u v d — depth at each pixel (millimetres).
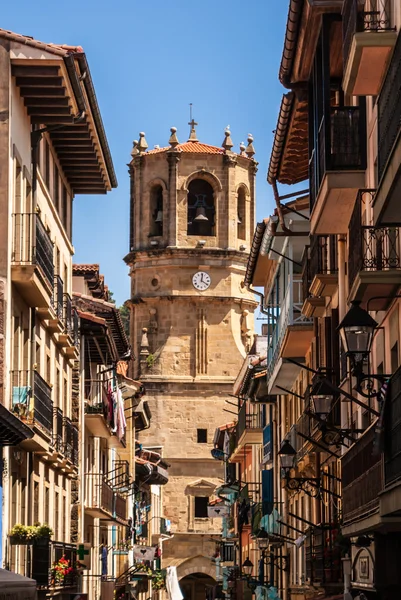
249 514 74000
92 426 53469
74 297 53438
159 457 99750
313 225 32062
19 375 36094
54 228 43844
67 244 47125
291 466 40906
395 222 22453
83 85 37344
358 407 31938
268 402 60906
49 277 38562
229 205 115062
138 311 116125
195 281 114750
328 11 29203
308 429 39906
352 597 31500
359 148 29547
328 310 37438
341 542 33062
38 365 39781
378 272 24844
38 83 35844
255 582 64312
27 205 37906
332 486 39844
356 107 29656
